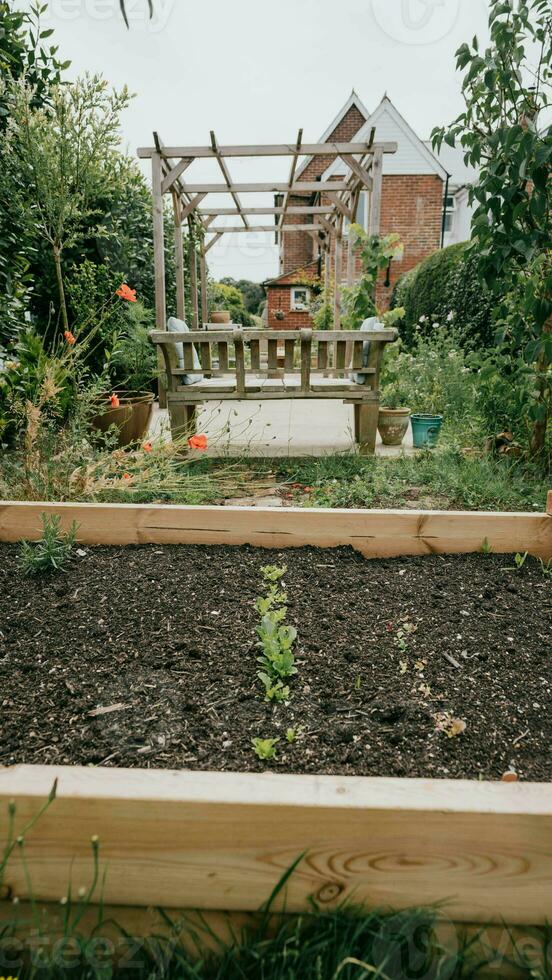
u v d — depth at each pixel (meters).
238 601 1.71
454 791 0.83
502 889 0.82
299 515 2.03
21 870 0.84
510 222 3.18
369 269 6.55
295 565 1.93
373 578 1.86
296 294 22.05
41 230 4.14
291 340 4.08
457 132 3.42
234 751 1.13
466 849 0.81
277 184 8.08
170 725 1.21
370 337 4.02
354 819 0.80
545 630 1.59
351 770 1.09
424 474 3.54
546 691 1.35
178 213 7.76
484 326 7.00
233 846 0.82
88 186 4.00
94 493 2.59
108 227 6.04
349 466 3.75
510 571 1.92
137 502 2.93
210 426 5.40
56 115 3.78
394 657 1.47
